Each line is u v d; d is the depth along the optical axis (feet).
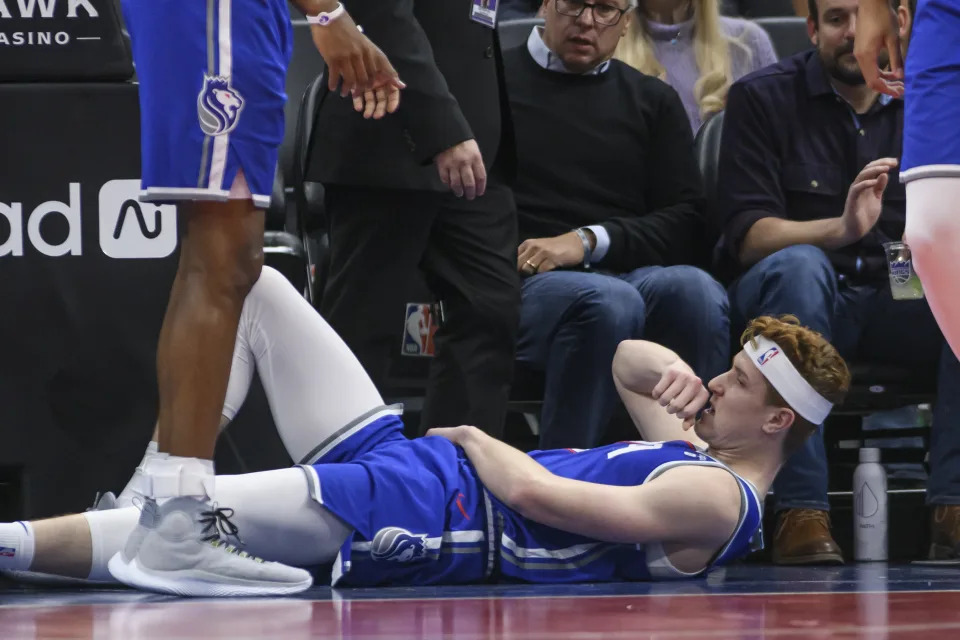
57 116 32.07
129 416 32.55
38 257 32.14
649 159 43.55
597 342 37.29
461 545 29.40
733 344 40.81
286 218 42.73
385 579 29.14
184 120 24.17
